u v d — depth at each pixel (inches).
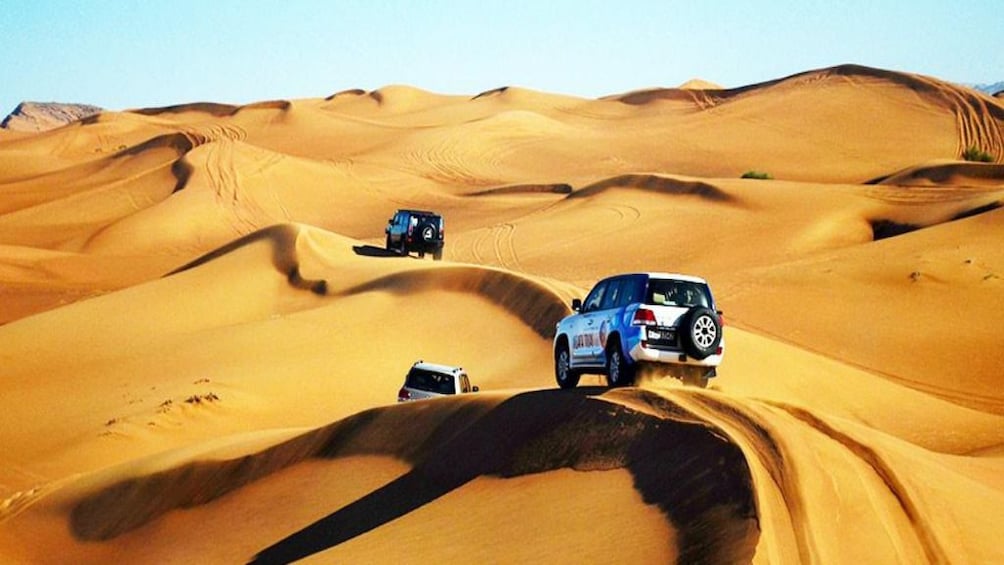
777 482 484.7
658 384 692.7
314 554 632.4
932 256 2190.0
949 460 680.4
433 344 1793.8
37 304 3063.5
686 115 6653.5
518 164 5457.7
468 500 629.9
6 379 1830.7
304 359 1736.0
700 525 466.0
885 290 2065.7
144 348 1940.2
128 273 3560.5
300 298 2225.6
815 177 5123.0
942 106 5974.4
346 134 6756.9
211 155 4803.2
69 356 1942.7
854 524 472.1
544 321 1745.8
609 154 5625.0
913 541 476.1
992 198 2856.8
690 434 545.0
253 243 2546.8
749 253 2906.0
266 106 7401.6
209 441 1083.9
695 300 703.7
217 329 1984.5
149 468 1005.2
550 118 6712.6
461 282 2004.2
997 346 1787.6
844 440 551.2
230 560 753.6
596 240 3191.4
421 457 764.6
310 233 2536.9
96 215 4544.8
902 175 3890.3
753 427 534.0
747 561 417.1
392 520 664.4
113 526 959.0
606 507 530.3
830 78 6501.0
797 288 2108.8
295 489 832.3
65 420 1535.4
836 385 1384.1
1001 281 2058.3
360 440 846.5
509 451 666.2
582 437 619.8
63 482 1128.2
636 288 708.7
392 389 1635.1
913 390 1476.4
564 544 508.1
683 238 3115.2
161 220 4121.6
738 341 1422.2
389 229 2551.7
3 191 5438.0
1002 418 1328.7
